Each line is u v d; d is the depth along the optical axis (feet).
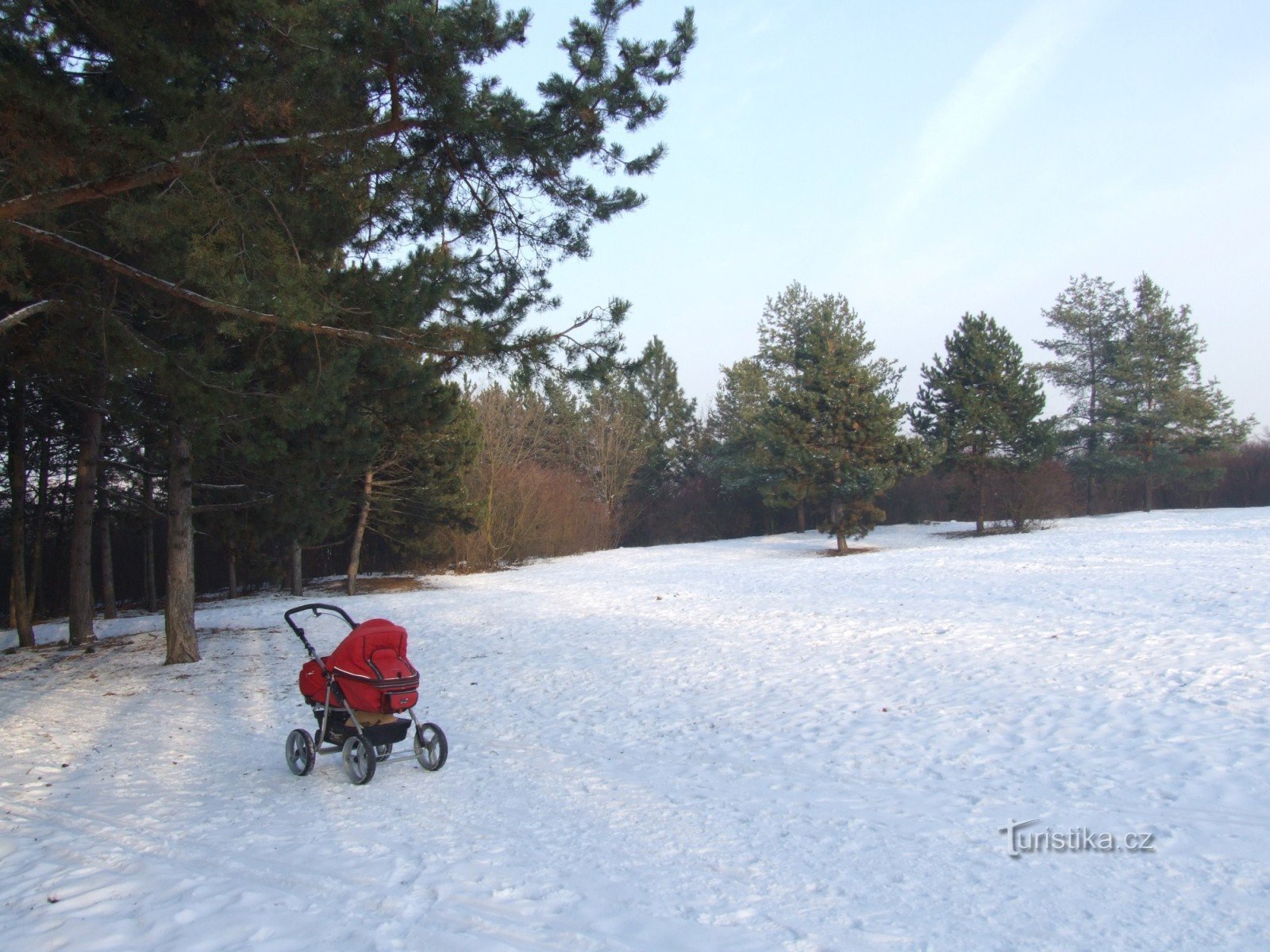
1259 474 171.22
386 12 26.48
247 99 26.17
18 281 28.45
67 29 26.61
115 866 19.08
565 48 32.22
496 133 30.94
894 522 166.91
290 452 56.59
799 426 122.83
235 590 97.40
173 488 52.08
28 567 98.53
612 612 66.39
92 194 26.35
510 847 19.04
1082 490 165.78
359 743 25.71
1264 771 21.53
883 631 48.37
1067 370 168.04
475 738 31.04
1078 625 45.44
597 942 14.11
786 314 170.50
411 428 65.57
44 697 41.86
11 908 16.70
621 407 188.03
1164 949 13.06
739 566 107.34
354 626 27.20
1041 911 14.61
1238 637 38.45
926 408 137.59
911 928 14.15
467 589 93.20
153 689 43.45
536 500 139.33
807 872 16.84
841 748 26.68
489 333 33.19
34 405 65.82
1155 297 155.74
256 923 15.46
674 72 32.96
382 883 17.20
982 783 22.44
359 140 28.71
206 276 26.32
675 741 29.04
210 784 26.27
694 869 17.24
